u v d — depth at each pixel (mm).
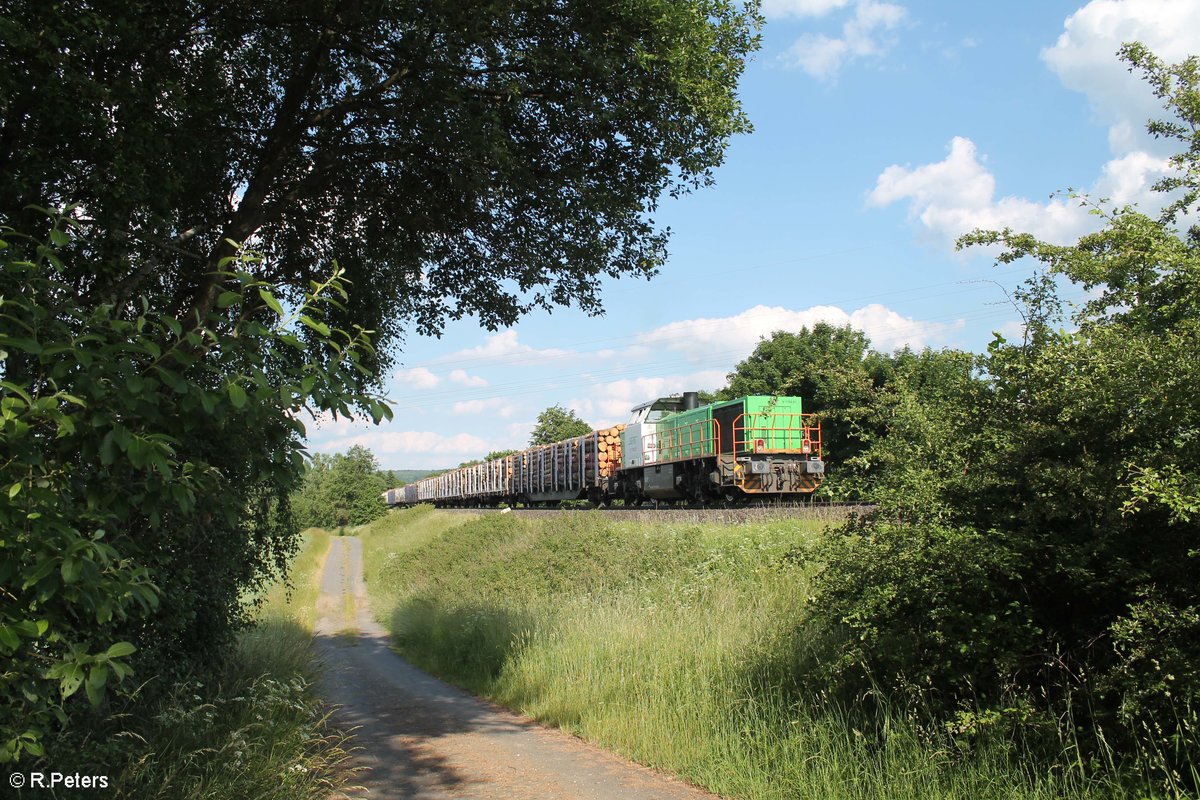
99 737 5613
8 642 2775
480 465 52094
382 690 11914
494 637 12859
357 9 7891
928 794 5086
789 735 6414
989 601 5355
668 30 8586
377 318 10555
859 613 5602
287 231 10383
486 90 8977
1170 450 4711
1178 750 4246
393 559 35719
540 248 10367
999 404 5559
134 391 2918
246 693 8086
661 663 9148
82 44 6141
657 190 9922
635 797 6305
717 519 17031
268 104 9680
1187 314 5570
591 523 20375
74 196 6707
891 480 6223
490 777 7047
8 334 3119
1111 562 4820
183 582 7125
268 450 3582
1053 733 4938
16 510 2777
